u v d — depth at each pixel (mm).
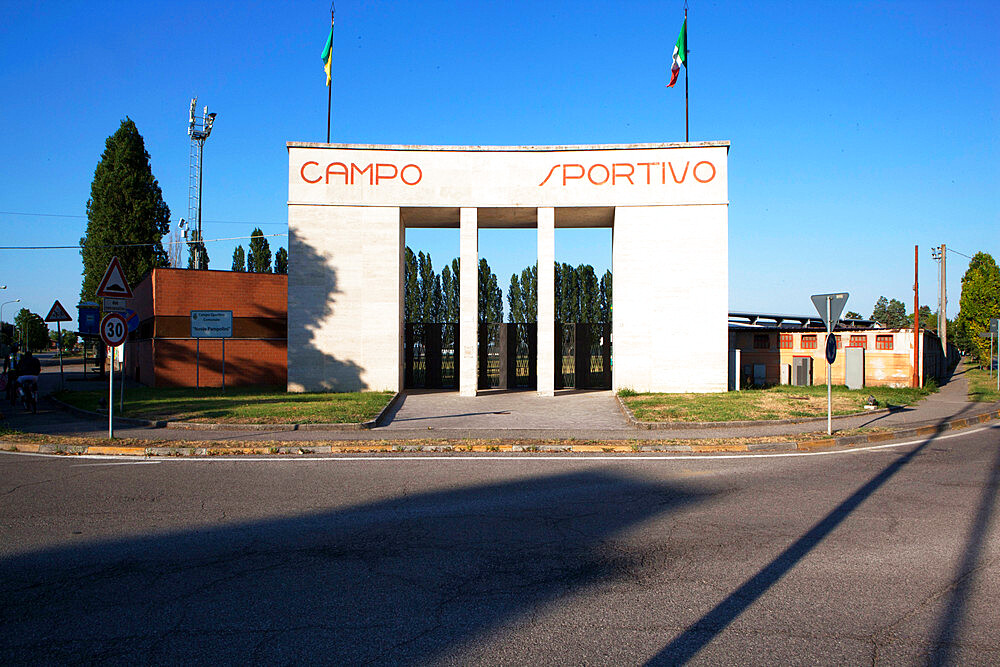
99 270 40094
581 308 50406
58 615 4473
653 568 5461
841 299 13305
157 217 42156
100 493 8195
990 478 9258
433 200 22047
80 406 17469
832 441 12727
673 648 3982
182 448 11469
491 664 3768
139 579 5176
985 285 47625
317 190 21906
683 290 21547
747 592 4918
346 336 21891
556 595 4855
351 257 21984
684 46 22672
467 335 21688
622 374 21672
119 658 3840
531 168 22000
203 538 6281
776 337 26047
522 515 7188
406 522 6883
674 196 21672
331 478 9242
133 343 32375
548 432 13500
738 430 13922
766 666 3760
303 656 3861
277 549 5953
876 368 24281
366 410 16156
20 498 7914
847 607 4629
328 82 22766
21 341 88188
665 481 9086
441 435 13094
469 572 5359
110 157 41594
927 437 13734
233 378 25703
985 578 5199
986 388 25094
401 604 4676
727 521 6938
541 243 21906
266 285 26266
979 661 3816
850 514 7219
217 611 4543
